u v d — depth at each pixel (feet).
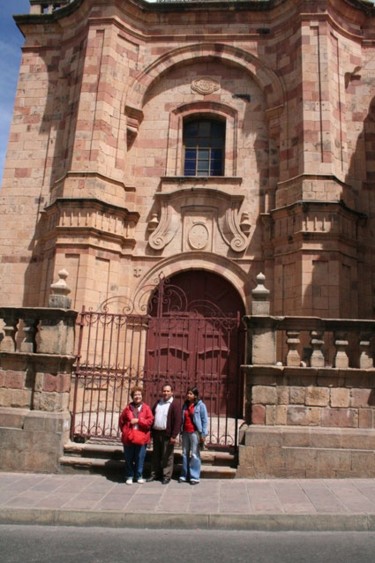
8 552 18.78
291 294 46.52
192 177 52.03
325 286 45.01
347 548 19.71
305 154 48.26
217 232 50.62
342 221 46.78
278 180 51.24
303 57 50.80
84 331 46.37
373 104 52.49
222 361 48.11
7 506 23.06
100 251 48.60
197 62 55.67
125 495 25.35
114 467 29.35
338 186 47.29
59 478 28.58
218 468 29.14
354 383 29.96
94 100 51.96
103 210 49.01
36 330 32.73
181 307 50.08
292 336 31.07
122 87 53.83
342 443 29.04
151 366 48.19
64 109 56.24
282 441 29.09
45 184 54.39
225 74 55.31
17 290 52.16
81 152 50.67
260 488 26.68
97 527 22.17
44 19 59.21
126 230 51.03
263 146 52.75
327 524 22.13
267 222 49.44
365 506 23.61
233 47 54.95
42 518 22.45
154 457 28.71
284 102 51.85
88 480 28.19
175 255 50.21
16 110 57.26
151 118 54.85
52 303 32.48
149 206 52.31
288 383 29.96
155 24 56.34
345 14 54.08
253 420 29.58
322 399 29.76
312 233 45.70
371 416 29.66
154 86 55.72
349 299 46.50
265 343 30.50
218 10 55.47
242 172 52.21
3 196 54.65
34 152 55.67
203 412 28.73
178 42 55.77
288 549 19.57
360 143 51.90
